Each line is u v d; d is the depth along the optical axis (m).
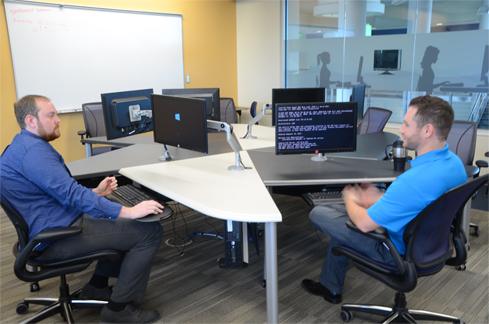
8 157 1.75
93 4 4.71
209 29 6.12
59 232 1.67
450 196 1.48
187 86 5.95
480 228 3.20
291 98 3.45
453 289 2.28
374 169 2.32
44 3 4.28
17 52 4.17
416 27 4.69
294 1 5.77
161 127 2.60
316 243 2.93
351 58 5.32
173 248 2.88
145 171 2.32
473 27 4.30
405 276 1.59
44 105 1.83
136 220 1.88
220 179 2.14
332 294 2.15
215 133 3.75
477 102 4.41
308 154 2.78
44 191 1.80
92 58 4.79
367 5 5.04
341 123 2.44
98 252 1.83
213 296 2.23
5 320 2.02
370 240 1.73
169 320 2.00
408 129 1.63
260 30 6.24
